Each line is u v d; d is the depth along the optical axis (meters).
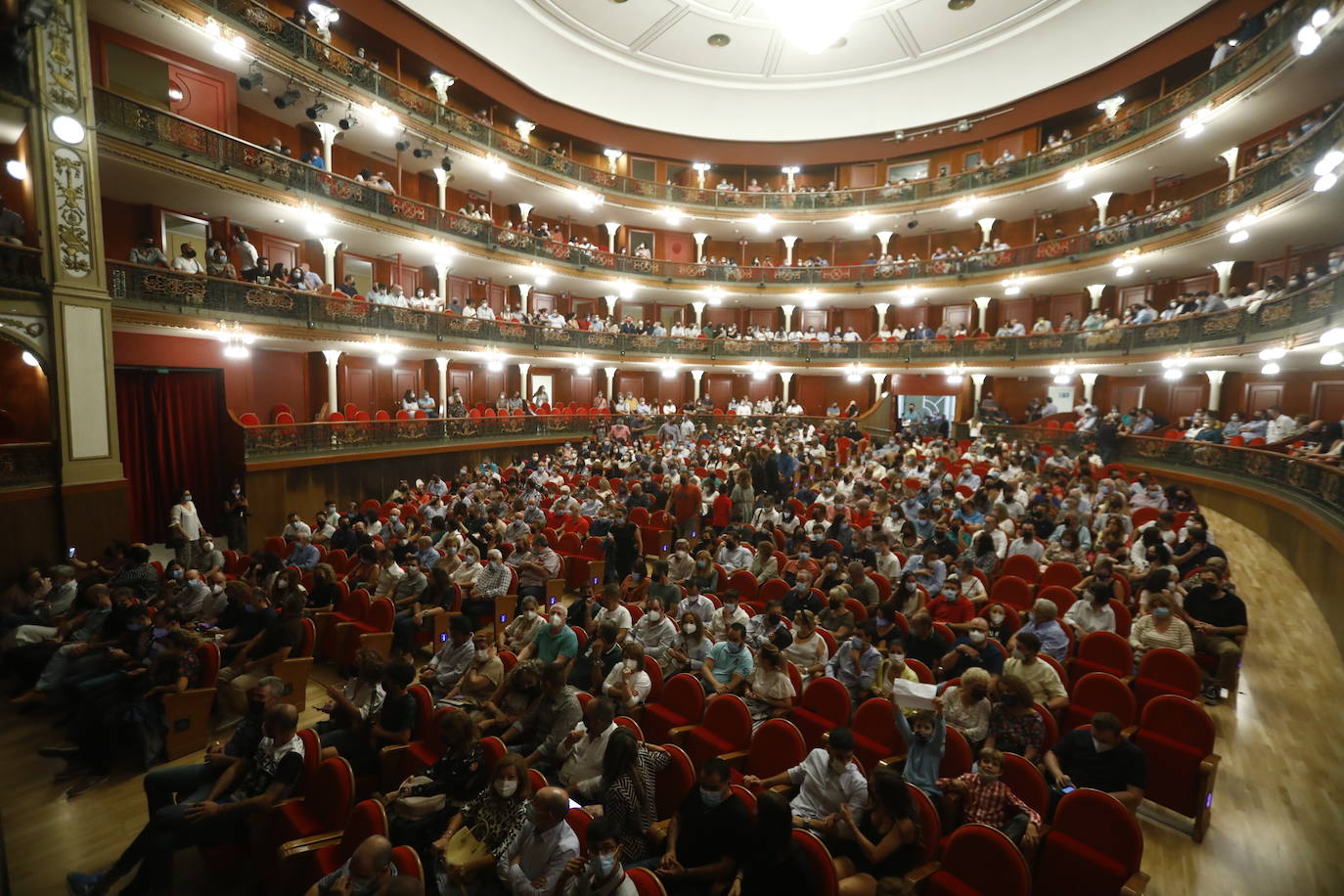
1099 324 21.72
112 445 10.66
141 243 14.65
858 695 6.06
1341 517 8.56
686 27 24.72
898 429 27.36
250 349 15.74
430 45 20.19
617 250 29.41
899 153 27.98
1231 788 5.31
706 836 3.92
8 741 6.30
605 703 4.89
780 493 14.73
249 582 8.60
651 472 16.05
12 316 9.58
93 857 4.76
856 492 13.40
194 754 6.08
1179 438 16.33
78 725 5.84
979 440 21.20
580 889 3.48
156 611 7.50
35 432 10.33
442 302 20.72
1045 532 10.74
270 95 16.47
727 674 6.38
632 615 7.59
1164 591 6.96
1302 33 11.45
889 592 8.43
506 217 26.28
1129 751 4.48
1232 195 16.11
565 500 13.71
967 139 26.22
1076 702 5.66
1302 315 12.77
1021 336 23.84
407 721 5.31
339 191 16.78
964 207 25.66
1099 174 21.47
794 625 7.16
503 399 23.05
